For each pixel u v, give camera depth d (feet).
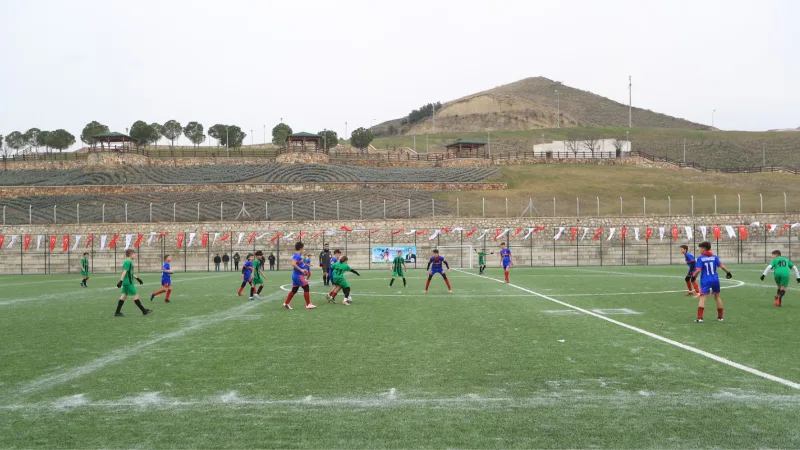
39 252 173.88
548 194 233.96
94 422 23.80
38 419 24.23
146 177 247.91
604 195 237.45
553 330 45.57
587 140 406.82
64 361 35.37
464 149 336.29
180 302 71.46
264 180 240.94
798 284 91.30
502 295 75.92
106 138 279.69
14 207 209.36
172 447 20.94
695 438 21.39
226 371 32.32
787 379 29.48
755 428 22.40
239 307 64.95
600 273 129.08
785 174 294.46
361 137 370.32
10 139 366.63
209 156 295.48
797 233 183.73
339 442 21.31
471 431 22.38
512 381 29.66
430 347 38.93
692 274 72.84
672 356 35.19
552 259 179.63
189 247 177.68
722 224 186.70
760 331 44.34
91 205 210.59
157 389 28.71
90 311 62.44
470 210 205.05
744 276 111.14
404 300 70.74
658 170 304.71
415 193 227.61
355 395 27.37
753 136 492.13
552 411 24.77
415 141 476.54
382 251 176.55
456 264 178.70
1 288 100.83
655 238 186.09
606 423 23.15
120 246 175.83
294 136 288.51
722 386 28.25
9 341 42.65
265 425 23.26
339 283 67.05
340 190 233.14
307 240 179.52
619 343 39.68
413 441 21.34
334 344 40.34
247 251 178.81
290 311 60.34
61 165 277.64
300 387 28.84
